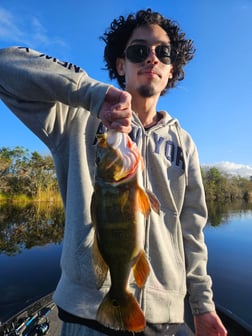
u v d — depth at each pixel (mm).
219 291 2254
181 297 594
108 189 492
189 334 734
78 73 493
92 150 579
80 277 511
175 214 619
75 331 502
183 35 773
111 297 470
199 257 661
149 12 688
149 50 643
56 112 553
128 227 487
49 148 583
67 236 543
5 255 3283
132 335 502
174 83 842
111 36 780
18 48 516
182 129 714
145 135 628
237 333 1012
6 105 539
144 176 606
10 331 926
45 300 1125
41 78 474
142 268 481
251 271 2781
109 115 451
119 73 781
